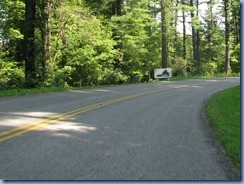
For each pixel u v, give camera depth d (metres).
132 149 5.91
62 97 15.03
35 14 22.44
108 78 29.39
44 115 9.60
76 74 27.67
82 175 4.50
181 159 5.35
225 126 7.97
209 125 8.59
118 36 33.19
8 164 4.92
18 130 7.37
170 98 15.14
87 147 5.97
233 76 41.03
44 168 4.76
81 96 15.61
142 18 35.66
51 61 25.05
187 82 28.56
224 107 11.66
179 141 6.64
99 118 9.20
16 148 5.82
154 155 5.55
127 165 4.96
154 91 18.98
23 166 4.84
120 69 32.22
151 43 39.91
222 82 27.94
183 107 12.09
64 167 4.81
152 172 4.68
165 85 24.78
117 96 15.74
